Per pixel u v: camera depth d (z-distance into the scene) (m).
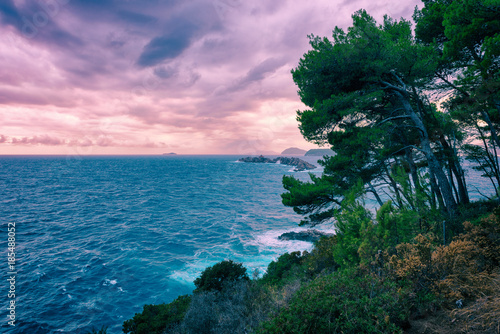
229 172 175.38
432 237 5.86
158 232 39.75
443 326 3.54
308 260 12.05
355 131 12.23
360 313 3.74
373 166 11.70
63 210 56.09
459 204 13.89
